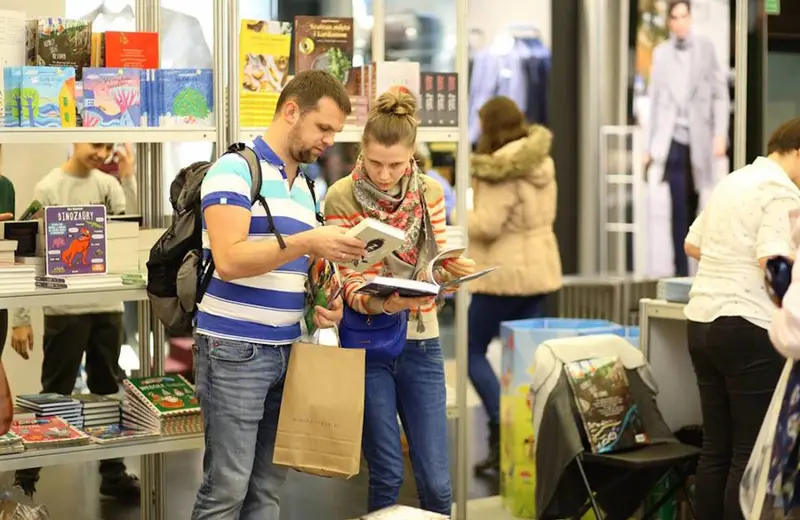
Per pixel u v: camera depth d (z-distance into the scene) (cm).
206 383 395
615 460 520
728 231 495
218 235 377
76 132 461
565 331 621
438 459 450
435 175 966
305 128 390
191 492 671
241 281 390
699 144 1004
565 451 523
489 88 1007
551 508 534
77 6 696
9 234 471
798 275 379
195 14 696
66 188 647
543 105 1020
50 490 683
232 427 394
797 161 490
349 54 542
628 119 1000
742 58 602
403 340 433
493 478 720
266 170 392
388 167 421
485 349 770
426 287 401
